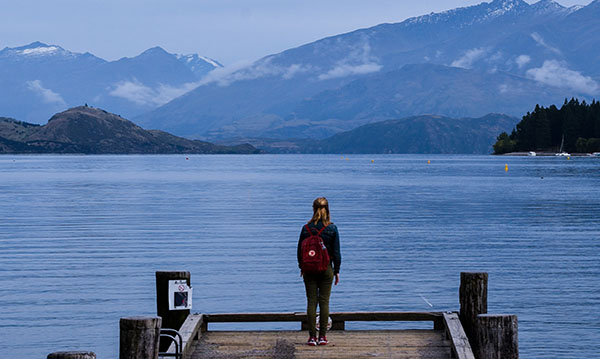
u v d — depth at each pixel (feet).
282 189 276.21
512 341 35.47
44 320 65.05
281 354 39.45
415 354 39.52
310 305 41.09
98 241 118.32
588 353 55.47
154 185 311.68
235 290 77.87
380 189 272.51
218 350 40.68
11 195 243.19
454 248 108.99
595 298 73.05
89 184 320.70
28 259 98.99
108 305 70.64
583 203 200.75
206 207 190.08
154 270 89.97
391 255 101.71
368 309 69.00
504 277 84.64
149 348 31.94
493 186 291.17
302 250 40.45
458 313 44.37
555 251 106.01
